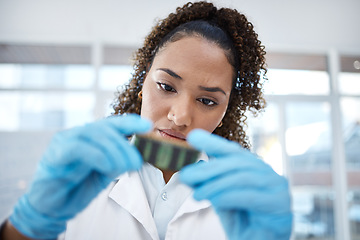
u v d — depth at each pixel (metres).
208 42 0.90
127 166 0.60
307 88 4.39
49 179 0.60
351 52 4.47
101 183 0.66
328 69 4.46
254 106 1.26
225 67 0.92
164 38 1.01
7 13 3.96
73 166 0.60
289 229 0.66
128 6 4.07
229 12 1.10
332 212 4.23
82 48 4.16
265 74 1.27
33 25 3.99
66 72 4.13
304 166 4.23
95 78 4.11
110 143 0.60
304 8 4.32
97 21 4.05
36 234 0.66
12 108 4.03
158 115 0.90
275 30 4.27
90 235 0.93
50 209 0.62
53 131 3.97
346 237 4.17
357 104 4.49
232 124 1.26
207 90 0.88
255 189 0.62
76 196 0.64
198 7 1.09
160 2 4.07
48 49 4.14
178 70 0.86
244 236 0.65
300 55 4.40
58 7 4.02
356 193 4.36
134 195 0.96
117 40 4.13
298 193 4.18
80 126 0.63
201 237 0.94
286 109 4.31
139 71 1.21
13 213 0.66
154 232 0.92
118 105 1.32
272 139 4.19
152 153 0.72
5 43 4.09
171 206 0.98
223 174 0.62
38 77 4.11
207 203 0.98
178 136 0.89
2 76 4.06
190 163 0.72
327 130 4.40
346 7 4.40
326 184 4.26
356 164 4.42
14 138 3.89
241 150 0.67
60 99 4.10
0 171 3.79
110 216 0.96
